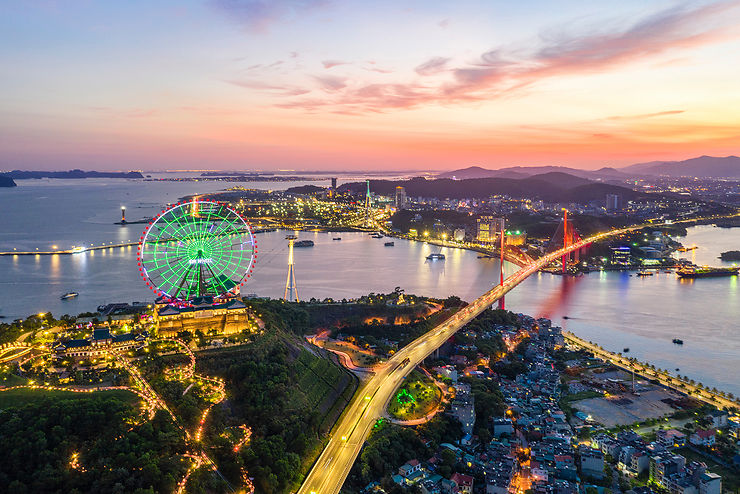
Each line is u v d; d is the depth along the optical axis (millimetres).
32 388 184000
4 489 139875
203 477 161875
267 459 177000
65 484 144125
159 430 169750
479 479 197750
